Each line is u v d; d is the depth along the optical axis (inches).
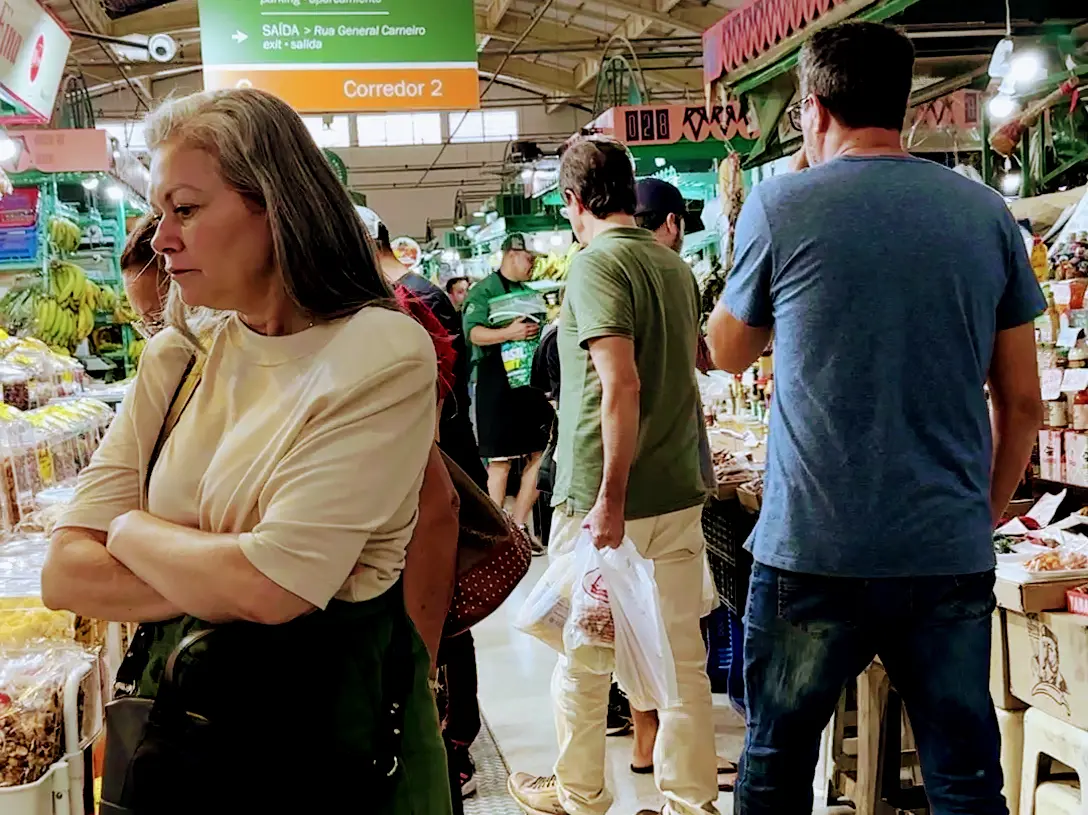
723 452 155.8
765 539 69.0
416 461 46.6
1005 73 141.7
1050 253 110.0
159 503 47.5
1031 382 70.5
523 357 218.1
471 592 63.3
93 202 272.5
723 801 112.0
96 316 275.3
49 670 72.9
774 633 68.8
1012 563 90.2
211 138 44.5
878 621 66.4
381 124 893.2
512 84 839.1
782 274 67.6
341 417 44.6
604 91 326.0
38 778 68.9
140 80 704.4
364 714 46.1
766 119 140.7
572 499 98.8
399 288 82.3
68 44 175.3
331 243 46.8
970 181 69.0
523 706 148.9
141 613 45.3
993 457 72.6
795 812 70.3
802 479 66.7
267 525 43.2
